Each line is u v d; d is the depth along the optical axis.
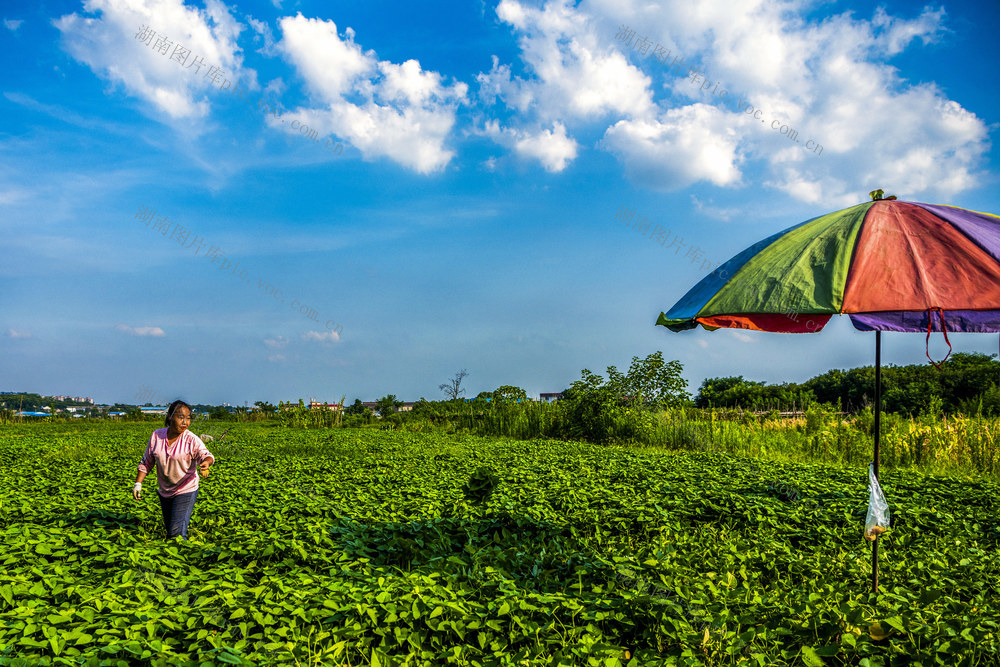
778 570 6.12
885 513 4.86
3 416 38.59
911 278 3.94
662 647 4.23
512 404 26.20
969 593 5.25
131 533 7.33
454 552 6.86
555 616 4.51
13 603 4.39
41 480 11.46
